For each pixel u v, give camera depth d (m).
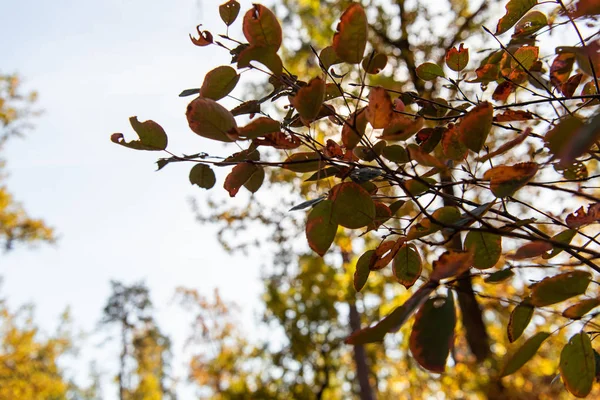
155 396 14.59
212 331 7.80
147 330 15.07
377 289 3.70
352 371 5.29
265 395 5.00
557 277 0.43
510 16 0.55
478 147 0.47
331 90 0.54
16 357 6.16
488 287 2.34
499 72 0.61
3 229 5.84
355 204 0.49
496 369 2.33
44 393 6.53
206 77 0.52
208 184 0.57
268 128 0.48
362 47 0.47
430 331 0.37
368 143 0.48
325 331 4.91
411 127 0.46
